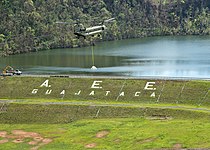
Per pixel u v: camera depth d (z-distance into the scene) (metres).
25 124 163.25
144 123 151.62
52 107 173.25
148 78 190.75
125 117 162.50
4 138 147.38
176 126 143.88
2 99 188.38
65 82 196.38
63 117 166.88
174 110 163.00
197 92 176.00
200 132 134.12
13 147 138.25
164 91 180.38
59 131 151.88
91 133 145.00
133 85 186.88
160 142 128.75
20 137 147.75
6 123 165.00
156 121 153.75
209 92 174.50
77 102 178.25
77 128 152.50
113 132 143.25
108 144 132.88
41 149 134.88
